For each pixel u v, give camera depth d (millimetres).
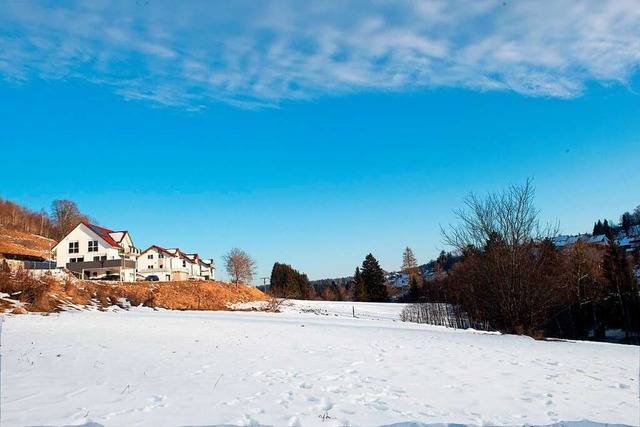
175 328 17250
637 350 17266
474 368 11141
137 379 8023
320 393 7902
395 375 9867
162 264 62938
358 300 77875
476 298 29547
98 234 52312
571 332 39750
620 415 7355
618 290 40062
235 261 66188
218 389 7680
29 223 96125
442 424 6527
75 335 13359
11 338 11891
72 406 6156
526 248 26641
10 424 5297
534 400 8125
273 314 33406
